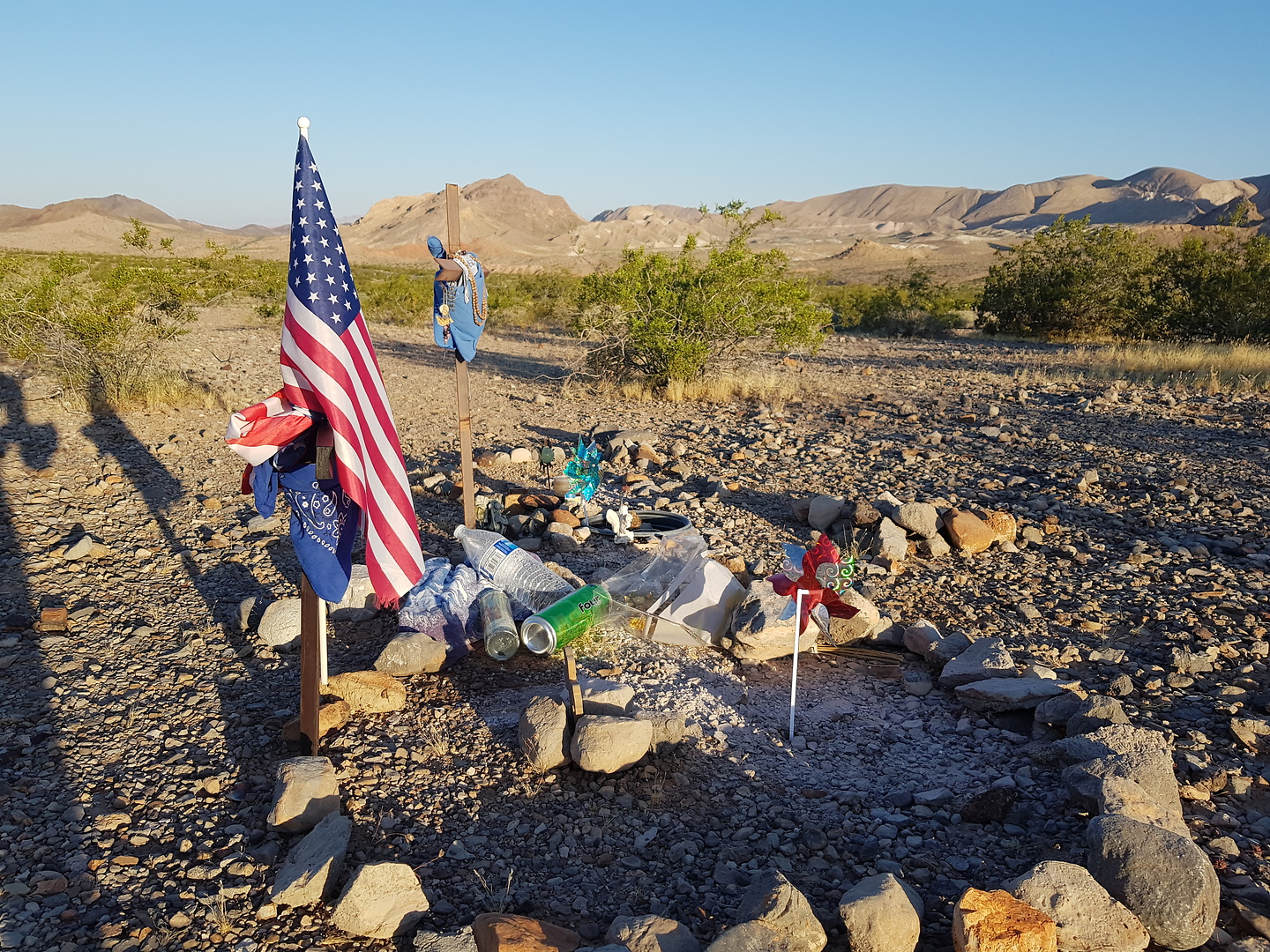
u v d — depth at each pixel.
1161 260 26.14
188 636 5.68
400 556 4.12
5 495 8.41
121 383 12.84
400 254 184.75
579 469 8.37
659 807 3.95
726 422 13.49
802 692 5.18
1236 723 4.37
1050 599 6.44
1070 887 2.97
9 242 161.75
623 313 16.38
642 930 2.94
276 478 4.08
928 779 4.22
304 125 3.87
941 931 3.11
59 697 4.89
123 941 3.07
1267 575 6.67
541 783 4.11
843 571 5.09
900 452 11.20
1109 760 3.85
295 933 3.12
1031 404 14.66
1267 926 2.98
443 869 3.49
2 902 3.25
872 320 32.84
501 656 5.23
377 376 4.23
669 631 5.77
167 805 3.93
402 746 4.43
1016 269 30.09
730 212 16.31
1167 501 8.73
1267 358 17.78
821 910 3.23
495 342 24.98
